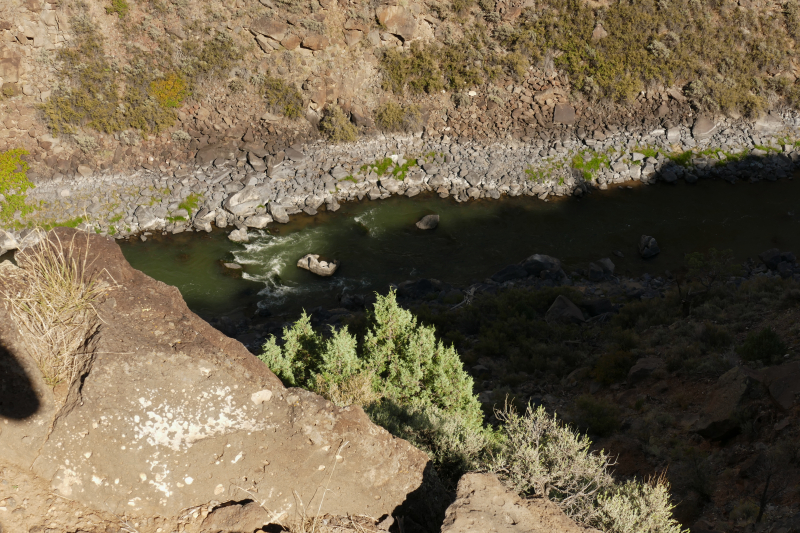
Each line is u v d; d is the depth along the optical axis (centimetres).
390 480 429
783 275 2227
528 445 616
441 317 1894
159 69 2864
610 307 1970
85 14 2750
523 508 412
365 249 2541
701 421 1148
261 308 2166
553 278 2348
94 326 377
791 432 1013
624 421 1263
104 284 400
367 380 820
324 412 412
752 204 2847
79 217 2562
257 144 2922
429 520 438
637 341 1644
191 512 371
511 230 2680
